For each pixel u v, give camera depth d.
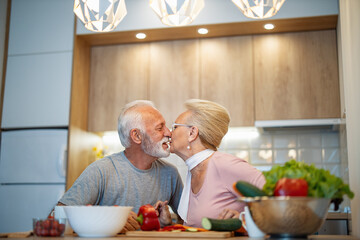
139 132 1.86
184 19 1.76
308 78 3.35
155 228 1.35
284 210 0.99
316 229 1.03
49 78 3.53
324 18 3.22
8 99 3.58
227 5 3.33
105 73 3.71
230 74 3.48
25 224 3.32
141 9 3.47
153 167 1.96
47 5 3.67
